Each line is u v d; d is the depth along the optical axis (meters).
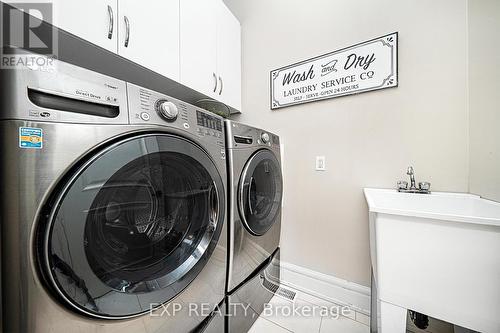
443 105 1.10
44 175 0.46
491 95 0.88
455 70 1.08
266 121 1.74
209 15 1.48
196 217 0.86
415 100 1.17
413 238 0.71
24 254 0.44
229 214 1.00
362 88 1.31
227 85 1.68
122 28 0.96
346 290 1.34
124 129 0.59
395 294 0.74
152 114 0.67
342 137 1.40
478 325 0.63
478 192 0.96
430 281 0.69
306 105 1.55
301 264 1.55
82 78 0.52
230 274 0.98
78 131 0.51
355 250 1.35
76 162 0.50
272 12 1.71
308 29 1.53
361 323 1.15
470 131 1.02
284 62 1.64
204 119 0.88
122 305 0.58
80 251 0.50
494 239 0.60
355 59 1.33
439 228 0.67
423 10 1.15
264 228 1.24
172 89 1.43
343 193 1.39
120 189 0.62
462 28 1.06
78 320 0.51
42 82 0.46
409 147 1.19
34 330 0.45
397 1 1.22
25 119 0.44
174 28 1.21
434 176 1.12
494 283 0.61
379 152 1.27
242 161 1.07
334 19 1.42
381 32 1.26
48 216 0.46
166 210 0.77
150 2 1.08
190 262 0.79
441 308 0.67
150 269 0.70
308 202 1.53
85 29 0.83
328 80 1.43
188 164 0.79
